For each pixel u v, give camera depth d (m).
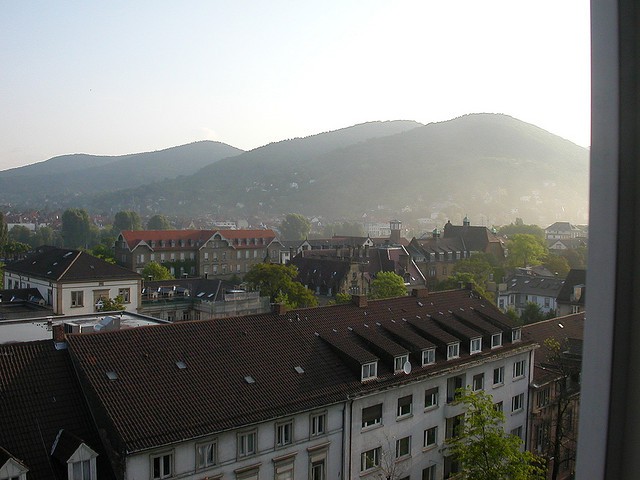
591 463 4.64
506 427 41.03
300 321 35.59
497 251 145.00
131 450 23.12
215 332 31.88
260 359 30.97
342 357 33.03
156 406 25.61
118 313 44.38
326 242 171.75
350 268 103.94
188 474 25.06
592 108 4.62
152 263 122.31
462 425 32.00
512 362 41.56
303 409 28.67
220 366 29.53
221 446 26.08
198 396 27.00
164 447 24.28
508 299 96.31
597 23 4.54
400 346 34.91
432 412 35.72
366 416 32.03
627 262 4.50
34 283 75.56
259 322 34.00
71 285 71.31
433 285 121.38
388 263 115.94
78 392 26.17
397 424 33.59
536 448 42.88
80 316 43.59
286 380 30.17
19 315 65.00
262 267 86.81
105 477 23.69
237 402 27.50
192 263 156.12
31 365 26.44
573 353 40.81
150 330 30.14
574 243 139.38
